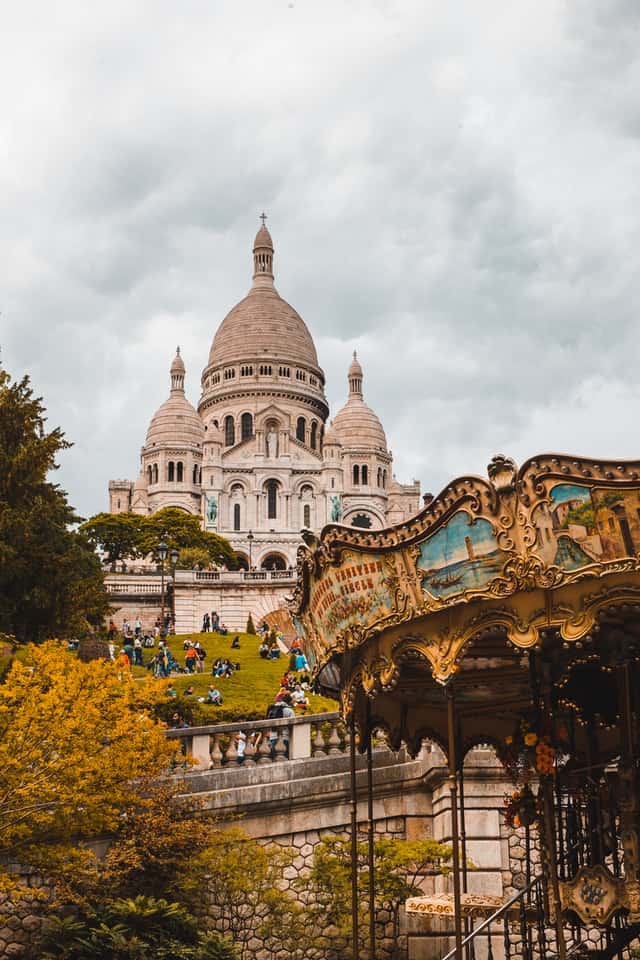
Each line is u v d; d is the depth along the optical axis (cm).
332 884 2330
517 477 1432
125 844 2308
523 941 1845
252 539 13338
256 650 6366
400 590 1572
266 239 17362
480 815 2444
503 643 1803
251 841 2381
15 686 2286
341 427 15462
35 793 2192
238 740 2580
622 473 1370
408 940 2348
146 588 8825
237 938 2358
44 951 2192
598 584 1433
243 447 14312
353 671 1727
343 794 2517
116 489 15212
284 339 16075
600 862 1664
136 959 2153
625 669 1609
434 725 2130
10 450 3872
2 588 3678
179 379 15612
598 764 1736
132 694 2455
